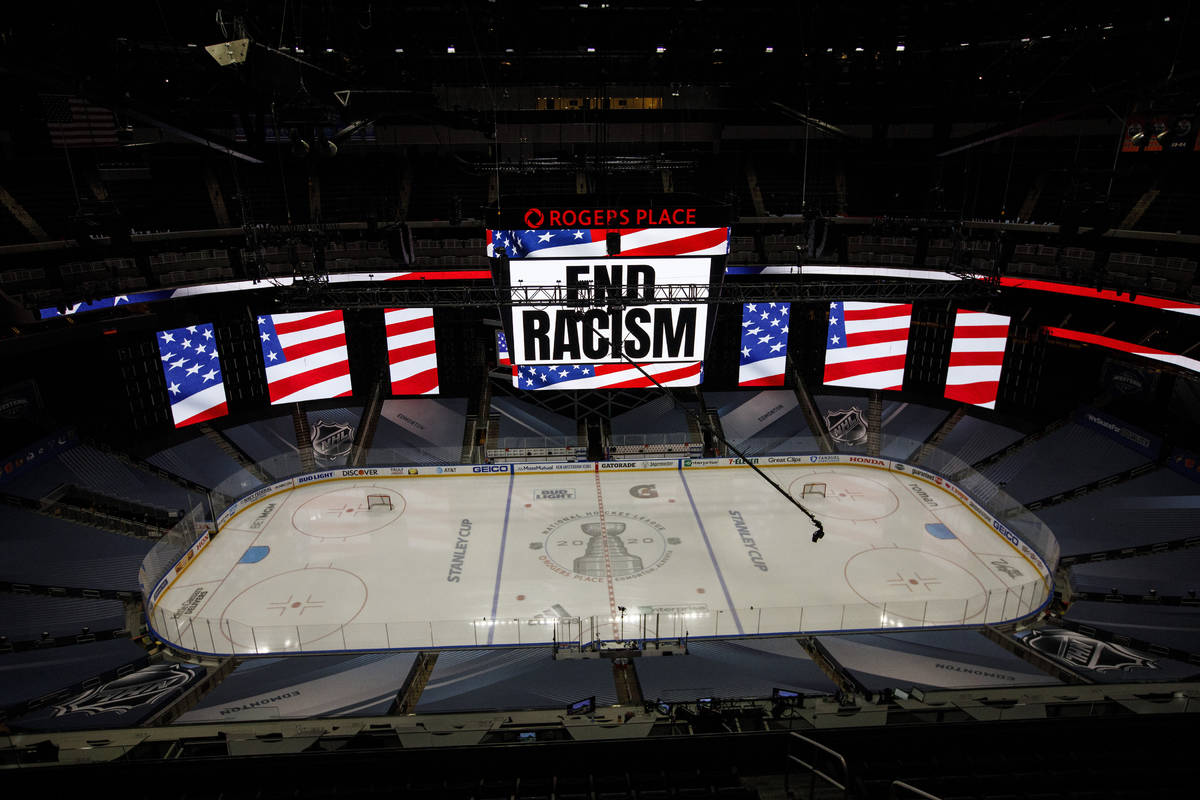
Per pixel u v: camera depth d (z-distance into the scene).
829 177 41.41
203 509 28.97
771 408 38.22
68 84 14.74
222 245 33.34
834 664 18.70
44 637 21.95
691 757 11.55
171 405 33.38
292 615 22.97
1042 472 31.34
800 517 29.64
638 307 24.38
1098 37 25.64
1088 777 10.64
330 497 32.03
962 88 31.81
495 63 35.00
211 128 35.12
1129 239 28.97
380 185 40.25
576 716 13.81
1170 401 29.55
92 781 11.32
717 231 23.27
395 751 11.73
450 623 22.27
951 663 18.88
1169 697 13.55
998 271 21.53
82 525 27.45
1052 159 37.19
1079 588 24.50
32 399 29.81
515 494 32.12
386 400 38.53
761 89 32.97
